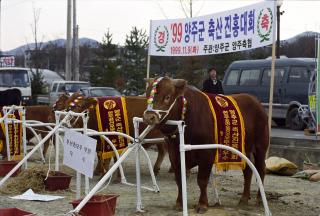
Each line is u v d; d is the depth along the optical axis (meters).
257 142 7.84
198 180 7.06
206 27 13.67
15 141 11.65
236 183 9.84
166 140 7.04
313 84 14.34
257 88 21.34
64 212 7.19
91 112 9.35
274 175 11.10
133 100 9.59
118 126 9.39
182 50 14.38
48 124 10.00
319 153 11.83
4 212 6.16
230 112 7.25
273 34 11.70
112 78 37.97
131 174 10.82
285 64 20.44
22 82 26.58
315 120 13.84
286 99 20.14
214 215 6.91
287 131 19.02
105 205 6.59
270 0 11.70
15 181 8.91
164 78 6.37
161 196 8.41
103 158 9.45
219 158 7.14
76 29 35.28
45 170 9.25
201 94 7.16
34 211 7.26
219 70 33.81
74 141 6.97
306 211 7.65
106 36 41.25
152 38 15.15
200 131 6.87
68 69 31.44
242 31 12.62
